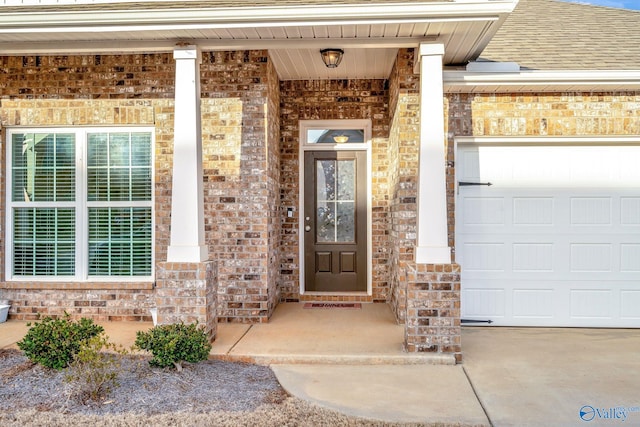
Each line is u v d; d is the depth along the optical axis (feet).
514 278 18.78
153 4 14.65
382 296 21.89
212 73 18.69
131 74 18.90
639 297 18.56
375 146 21.90
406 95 17.76
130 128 19.26
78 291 19.03
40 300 19.12
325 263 22.66
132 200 19.33
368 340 15.88
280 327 17.65
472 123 18.37
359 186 22.45
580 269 18.67
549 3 25.68
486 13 13.44
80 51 15.83
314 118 22.04
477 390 12.28
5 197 19.38
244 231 18.65
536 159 18.74
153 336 13.10
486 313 18.83
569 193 18.69
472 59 17.46
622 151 18.58
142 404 11.10
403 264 17.46
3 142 19.26
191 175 15.28
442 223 14.61
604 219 18.62
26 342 12.65
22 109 19.06
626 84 17.37
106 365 11.78
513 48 19.86
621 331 18.10
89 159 19.40
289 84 22.16
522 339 16.90
